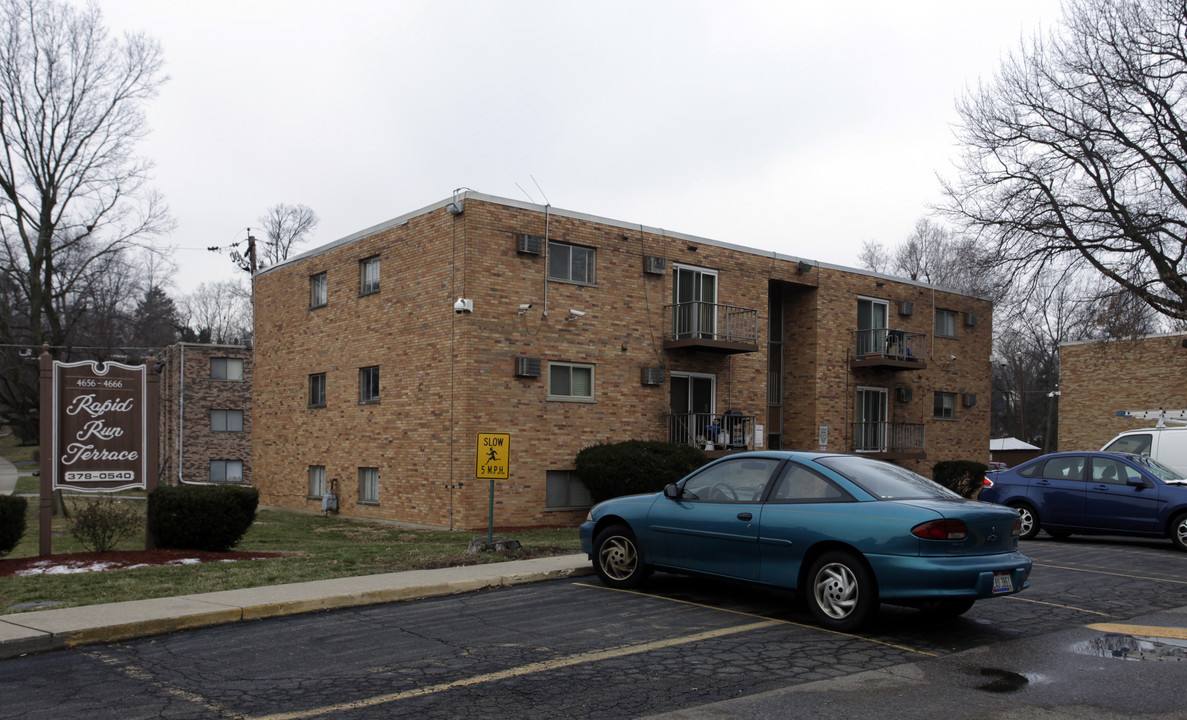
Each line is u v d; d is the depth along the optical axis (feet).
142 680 21.04
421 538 54.39
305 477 80.84
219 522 43.70
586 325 67.51
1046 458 54.44
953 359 100.01
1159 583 36.70
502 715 18.29
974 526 25.03
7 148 99.71
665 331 72.54
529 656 23.22
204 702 19.20
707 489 30.89
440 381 63.67
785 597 31.65
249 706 18.90
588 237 68.13
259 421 89.35
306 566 37.01
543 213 65.67
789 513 27.61
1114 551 48.14
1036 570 40.06
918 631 26.58
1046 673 22.03
